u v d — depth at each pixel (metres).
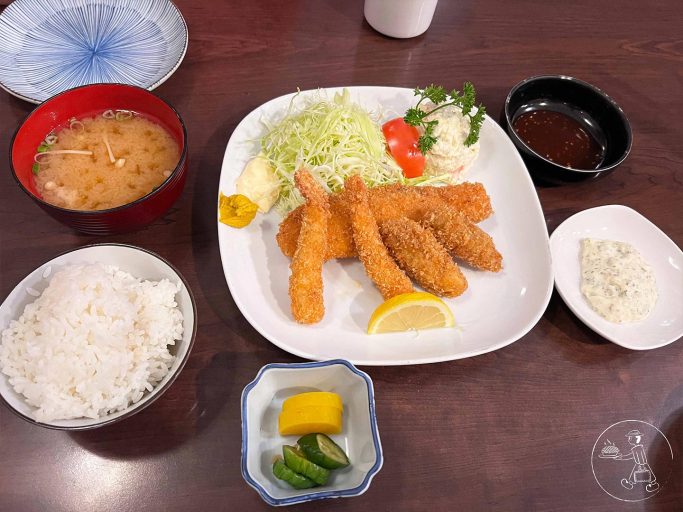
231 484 0.30
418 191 0.41
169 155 0.39
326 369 0.31
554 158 0.45
